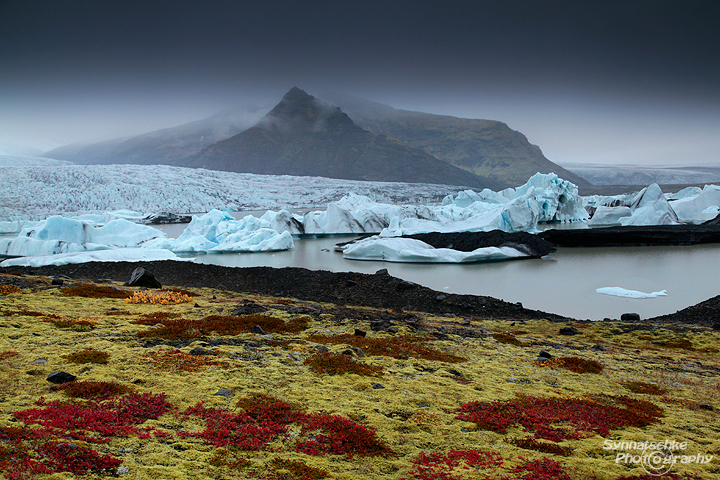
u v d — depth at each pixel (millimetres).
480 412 12352
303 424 10633
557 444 10648
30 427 8664
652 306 43562
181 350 16000
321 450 9406
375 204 144875
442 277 60406
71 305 24172
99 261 58344
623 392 15688
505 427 11500
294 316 25516
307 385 13500
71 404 10195
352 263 74625
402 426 11039
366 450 9547
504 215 104312
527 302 45844
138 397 11078
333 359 16125
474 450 10008
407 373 15922
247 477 7969
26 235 87875
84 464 7516
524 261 73562
